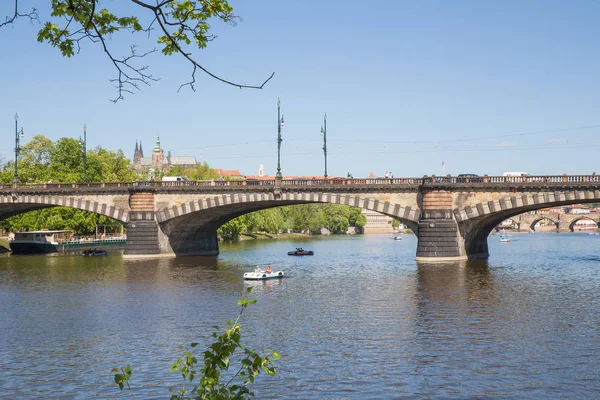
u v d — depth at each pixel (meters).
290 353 41.75
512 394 33.38
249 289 19.36
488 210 98.44
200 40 14.88
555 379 35.81
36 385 35.78
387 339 45.41
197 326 50.94
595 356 40.50
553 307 58.06
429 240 101.00
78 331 49.47
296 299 64.50
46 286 75.56
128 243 116.75
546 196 94.88
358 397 33.03
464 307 58.31
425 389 34.19
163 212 115.94
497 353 41.28
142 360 40.75
